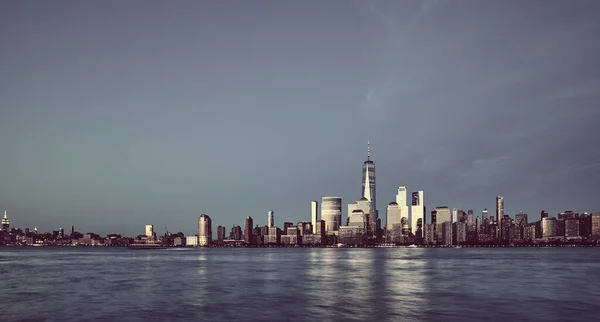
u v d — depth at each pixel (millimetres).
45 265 163000
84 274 117250
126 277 107188
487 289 80312
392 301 65188
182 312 56094
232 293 74938
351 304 62344
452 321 50250
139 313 55375
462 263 181875
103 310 57531
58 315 54000
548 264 171625
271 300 66500
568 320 50969
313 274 117125
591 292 75938
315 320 50781
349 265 165750
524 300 66188
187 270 134625
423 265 164875
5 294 73688
